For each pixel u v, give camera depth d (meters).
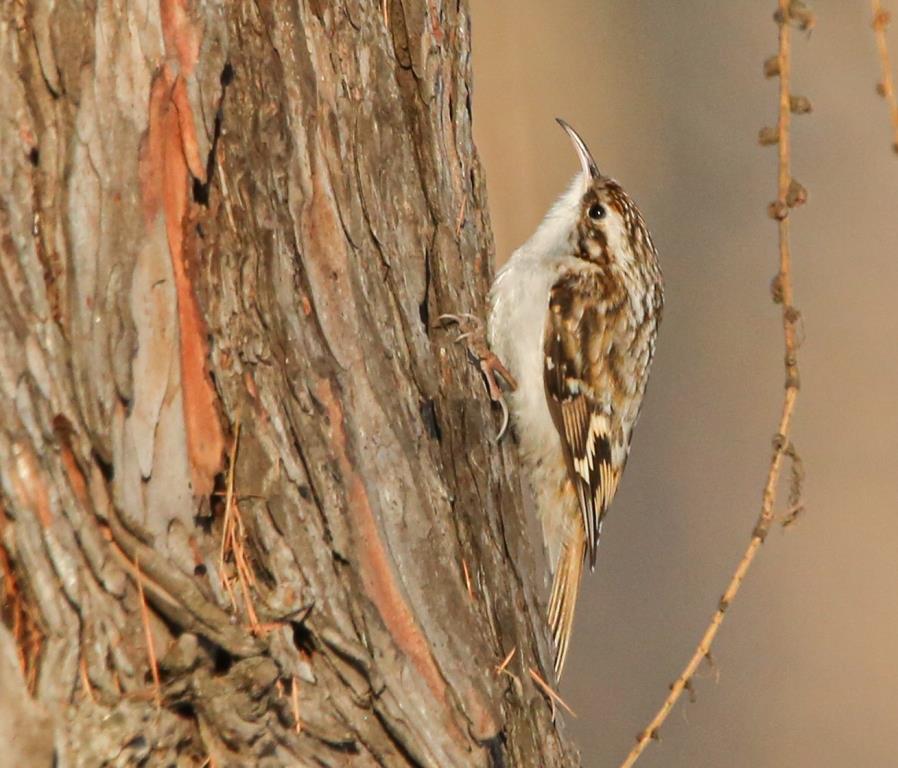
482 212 7.62
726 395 14.91
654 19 15.02
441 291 6.73
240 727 5.19
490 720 5.77
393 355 5.98
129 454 5.07
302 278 5.66
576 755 7.33
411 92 6.63
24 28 4.99
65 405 4.95
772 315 14.96
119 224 5.08
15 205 4.93
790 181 6.12
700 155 15.12
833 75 14.67
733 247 15.11
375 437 5.72
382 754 5.60
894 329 14.67
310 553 5.45
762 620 14.33
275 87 5.65
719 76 15.09
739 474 14.71
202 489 5.21
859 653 14.05
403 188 6.34
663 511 14.73
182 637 5.11
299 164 5.71
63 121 5.03
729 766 13.77
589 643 14.23
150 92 5.13
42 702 4.88
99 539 5.01
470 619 5.83
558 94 14.62
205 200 5.30
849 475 14.48
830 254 14.90
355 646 5.49
